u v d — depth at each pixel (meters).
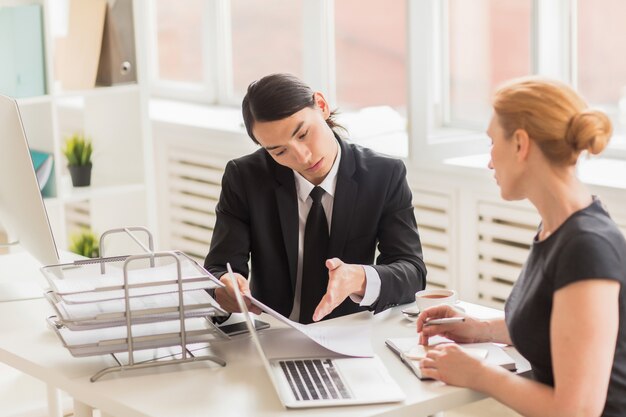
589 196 2.04
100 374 2.18
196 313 2.23
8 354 2.36
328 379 2.12
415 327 2.48
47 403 2.93
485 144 4.19
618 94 4.02
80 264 2.43
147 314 2.20
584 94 4.14
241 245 2.79
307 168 2.62
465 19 4.11
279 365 2.22
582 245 1.93
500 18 4.16
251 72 5.53
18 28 4.14
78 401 2.36
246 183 2.78
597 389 1.90
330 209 2.76
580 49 4.12
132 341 2.21
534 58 4.18
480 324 2.32
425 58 4.03
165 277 2.26
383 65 4.75
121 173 4.79
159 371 2.21
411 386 2.10
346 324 2.52
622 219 3.54
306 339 2.40
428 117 4.10
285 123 2.51
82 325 2.15
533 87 2.00
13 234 3.08
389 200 2.79
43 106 4.31
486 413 3.77
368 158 2.81
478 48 4.17
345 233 2.76
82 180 4.59
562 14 4.12
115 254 4.82
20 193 2.66
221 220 2.81
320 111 2.64
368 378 2.12
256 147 4.75
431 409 2.04
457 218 4.08
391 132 4.62
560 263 1.95
